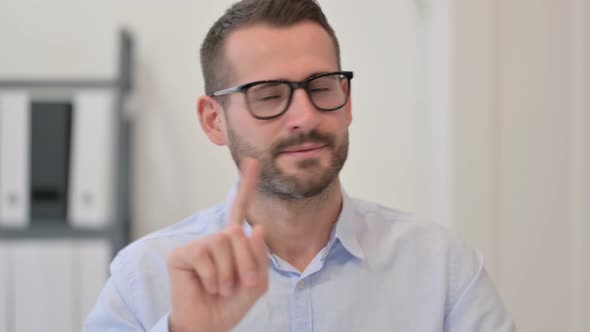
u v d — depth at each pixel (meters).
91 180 1.89
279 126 0.83
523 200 1.48
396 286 0.96
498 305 0.95
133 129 2.01
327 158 0.84
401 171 1.86
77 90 1.94
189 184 2.04
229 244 0.63
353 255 0.94
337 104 0.85
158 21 2.04
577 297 1.47
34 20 2.04
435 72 1.60
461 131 1.47
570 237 1.48
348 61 1.88
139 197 2.04
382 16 1.86
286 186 0.84
